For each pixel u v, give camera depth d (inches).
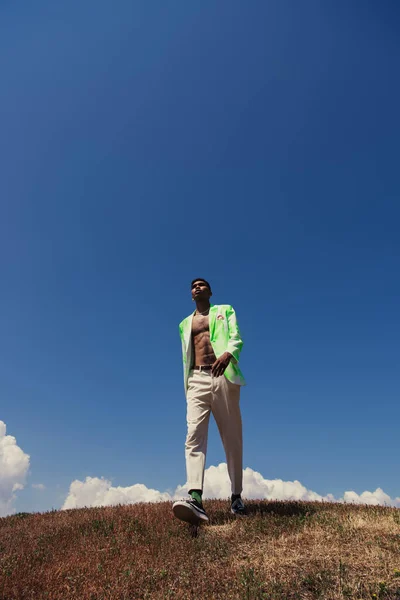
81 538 207.2
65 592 135.2
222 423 218.2
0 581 145.5
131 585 136.8
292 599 116.6
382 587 115.2
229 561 147.6
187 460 206.8
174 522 219.6
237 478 221.3
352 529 167.8
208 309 239.8
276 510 222.7
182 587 131.5
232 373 213.9
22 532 247.4
